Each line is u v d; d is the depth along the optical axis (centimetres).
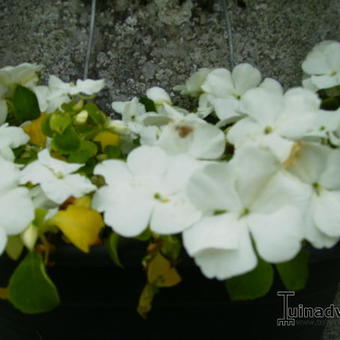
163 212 20
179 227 19
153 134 26
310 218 21
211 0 37
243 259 19
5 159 24
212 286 23
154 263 21
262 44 38
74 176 22
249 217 20
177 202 20
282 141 21
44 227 21
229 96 32
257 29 38
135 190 21
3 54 39
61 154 26
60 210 23
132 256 22
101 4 37
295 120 23
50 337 26
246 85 32
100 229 21
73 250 22
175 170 21
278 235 19
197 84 35
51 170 22
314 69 32
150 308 23
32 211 20
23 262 20
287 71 38
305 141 22
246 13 37
